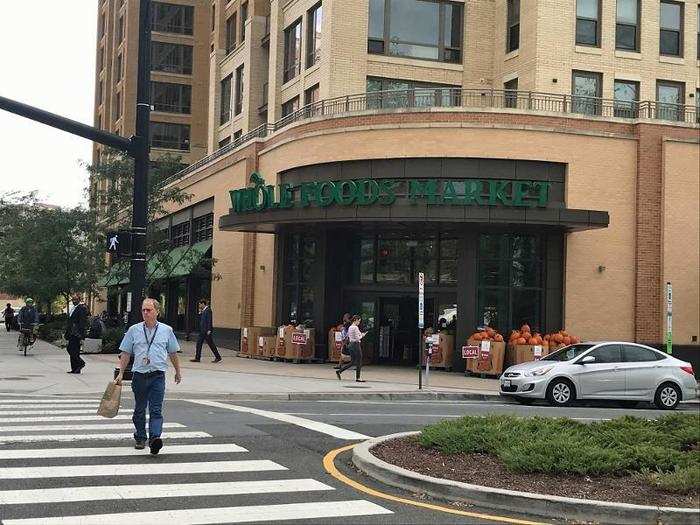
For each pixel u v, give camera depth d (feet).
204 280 132.57
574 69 93.66
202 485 27.48
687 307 87.25
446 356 83.30
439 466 30.17
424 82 98.32
